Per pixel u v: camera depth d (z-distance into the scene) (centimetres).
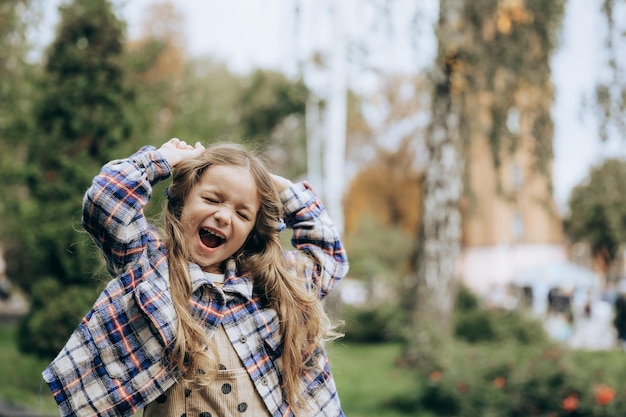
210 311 205
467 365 883
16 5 960
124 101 859
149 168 212
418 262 1235
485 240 3500
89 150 850
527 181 1138
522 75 1036
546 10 1006
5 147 1062
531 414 809
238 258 221
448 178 1216
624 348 1184
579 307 2494
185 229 211
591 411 756
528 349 886
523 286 2795
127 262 205
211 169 213
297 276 228
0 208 949
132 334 198
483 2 1016
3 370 1090
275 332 212
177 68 2512
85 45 854
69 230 822
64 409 194
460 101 1169
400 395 962
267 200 220
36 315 845
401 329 1245
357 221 3319
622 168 921
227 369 202
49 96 840
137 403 195
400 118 2770
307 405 214
